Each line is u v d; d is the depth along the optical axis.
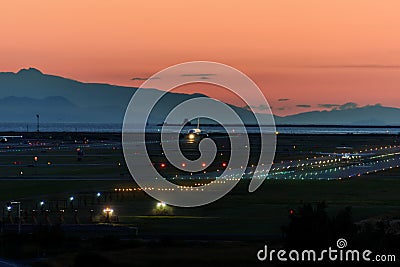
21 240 117.06
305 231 101.12
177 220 138.88
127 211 149.25
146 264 101.62
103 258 102.44
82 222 135.12
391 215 145.25
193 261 102.81
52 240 114.62
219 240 118.81
